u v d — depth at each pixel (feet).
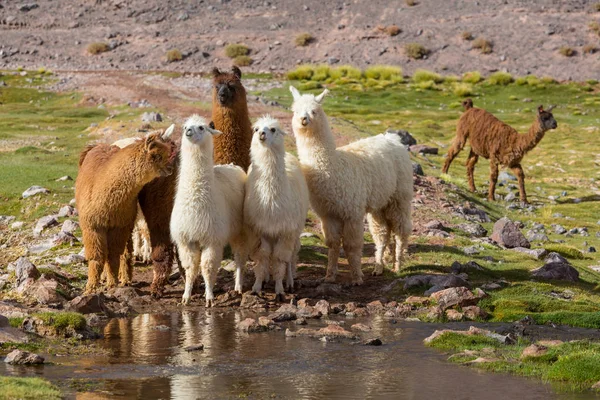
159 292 42.55
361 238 45.24
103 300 40.37
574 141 137.18
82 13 275.59
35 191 66.64
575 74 224.74
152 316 38.55
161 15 272.92
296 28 262.67
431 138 137.49
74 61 245.24
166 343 33.14
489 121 89.10
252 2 281.33
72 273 46.52
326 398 25.95
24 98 183.42
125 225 41.75
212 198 38.88
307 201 42.80
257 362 30.42
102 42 254.68
